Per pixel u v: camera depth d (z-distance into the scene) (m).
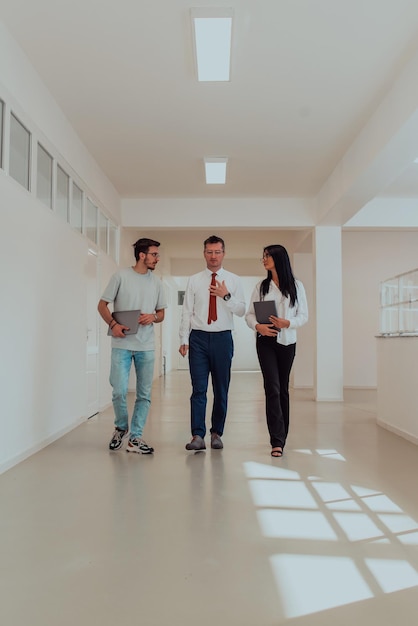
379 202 9.34
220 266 4.62
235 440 5.06
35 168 4.72
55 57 4.56
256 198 9.21
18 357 4.20
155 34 4.24
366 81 5.04
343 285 11.87
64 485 3.45
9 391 4.02
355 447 4.78
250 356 19.97
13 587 2.02
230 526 2.70
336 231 9.23
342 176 7.17
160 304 4.70
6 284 3.97
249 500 3.14
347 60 4.66
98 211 7.47
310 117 5.86
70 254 5.77
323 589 2.01
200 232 12.02
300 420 6.65
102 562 2.25
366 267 11.89
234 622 1.77
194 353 4.56
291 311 4.45
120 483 3.49
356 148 6.46
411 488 3.42
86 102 5.43
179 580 2.08
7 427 3.97
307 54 4.56
